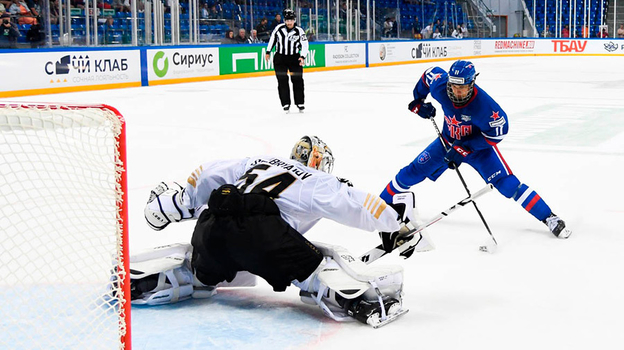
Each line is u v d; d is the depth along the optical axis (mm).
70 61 18531
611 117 13156
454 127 5492
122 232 3002
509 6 39156
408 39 32625
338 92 19000
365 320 3617
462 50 36062
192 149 9859
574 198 6777
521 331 3600
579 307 3953
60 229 4797
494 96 17297
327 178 3803
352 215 3734
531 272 4598
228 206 3637
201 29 23484
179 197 4027
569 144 10047
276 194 3744
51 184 6414
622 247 5168
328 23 28078
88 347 3168
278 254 3621
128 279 3031
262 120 13273
